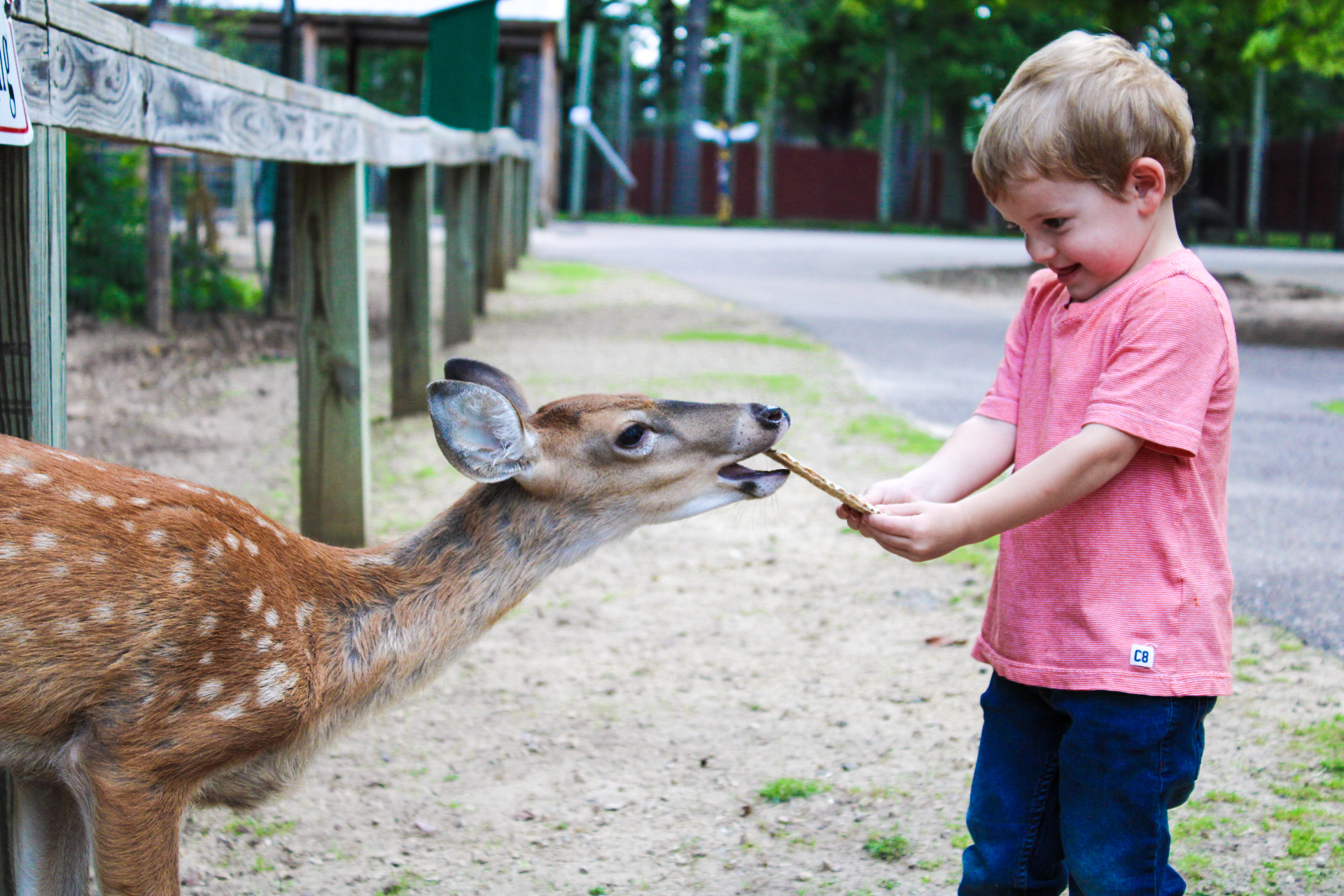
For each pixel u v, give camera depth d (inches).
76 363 366.9
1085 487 85.0
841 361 402.6
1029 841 93.8
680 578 206.4
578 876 119.6
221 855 123.6
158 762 91.0
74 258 434.3
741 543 223.6
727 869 120.5
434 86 483.2
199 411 315.9
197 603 92.0
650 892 116.7
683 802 133.9
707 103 1798.7
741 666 170.1
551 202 1072.8
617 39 1715.1
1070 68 84.9
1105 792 86.4
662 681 165.2
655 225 1366.9
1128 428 83.5
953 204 1470.2
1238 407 339.9
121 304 433.4
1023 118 85.9
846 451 274.2
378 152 234.8
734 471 116.4
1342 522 228.2
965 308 588.1
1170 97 85.1
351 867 121.6
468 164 399.2
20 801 98.0
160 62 125.9
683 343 429.4
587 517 113.7
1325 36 589.0
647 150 1608.0
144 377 354.9
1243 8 646.5
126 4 508.7
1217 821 124.3
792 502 244.7
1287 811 126.3
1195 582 86.0
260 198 482.6
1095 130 83.4
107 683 88.7
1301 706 150.9
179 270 473.1
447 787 137.6
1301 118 1524.4
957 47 1315.2
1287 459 277.4
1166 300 85.1
